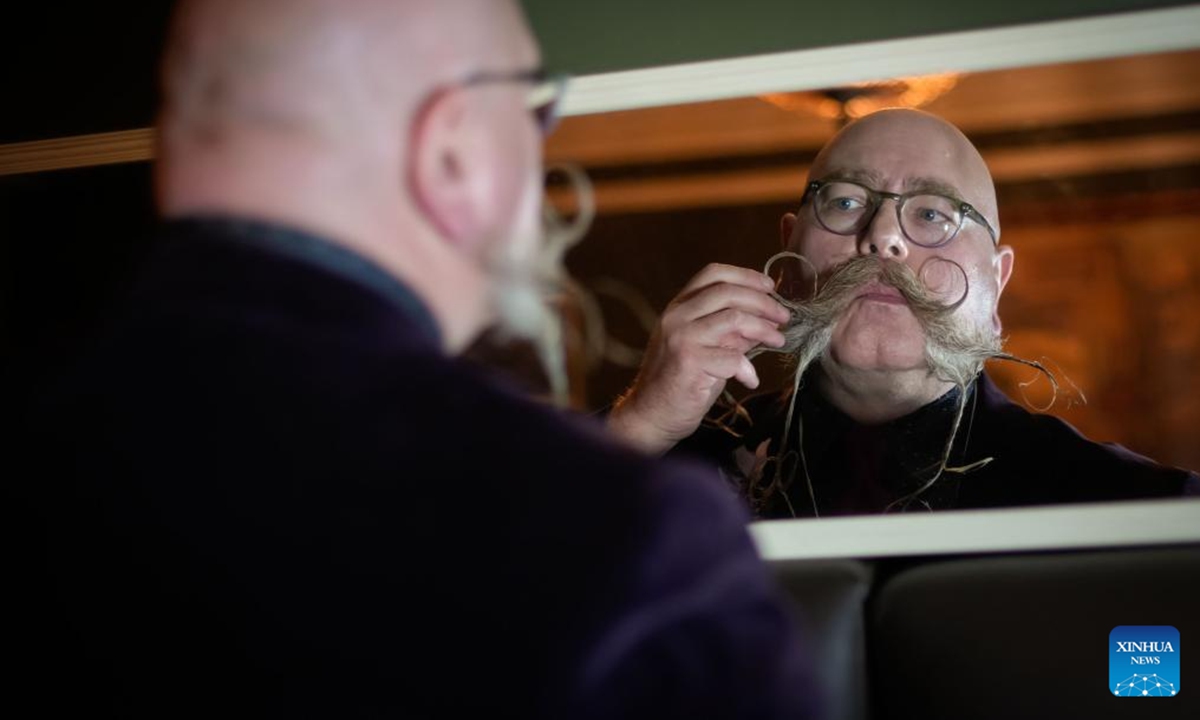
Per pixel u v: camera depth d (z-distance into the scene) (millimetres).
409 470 401
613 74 1073
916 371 1115
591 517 392
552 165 1156
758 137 1154
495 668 375
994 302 1170
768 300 1071
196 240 440
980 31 995
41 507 428
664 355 1079
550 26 1102
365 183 448
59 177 1188
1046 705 877
